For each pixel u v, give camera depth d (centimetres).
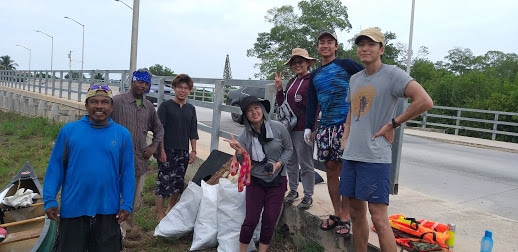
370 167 315
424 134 1748
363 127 320
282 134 425
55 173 322
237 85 636
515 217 558
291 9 4541
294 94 457
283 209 505
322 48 402
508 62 5147
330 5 4388
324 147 401
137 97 460
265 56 4466
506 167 1004
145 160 478
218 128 691
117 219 338
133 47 1192
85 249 329
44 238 391
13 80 2739
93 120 327
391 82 309
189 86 550
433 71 4328
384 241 318
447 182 793
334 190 415
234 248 445
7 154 1059
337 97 390
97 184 321
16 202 455
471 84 2797
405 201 549
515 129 2214
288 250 477
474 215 493
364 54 316
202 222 476
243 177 409
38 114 1972
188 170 753
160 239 502
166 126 543
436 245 369
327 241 432
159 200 561
